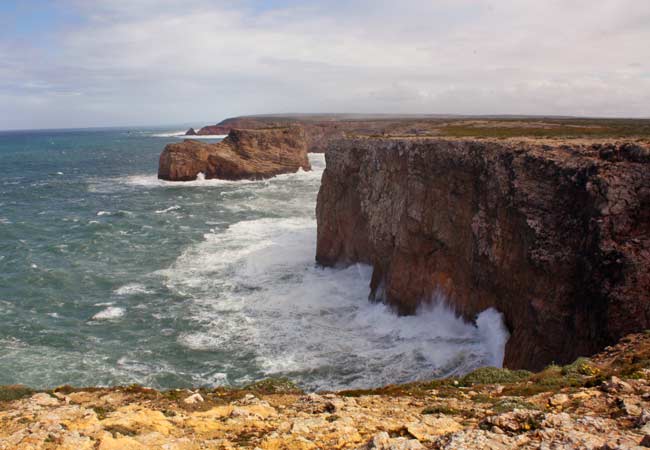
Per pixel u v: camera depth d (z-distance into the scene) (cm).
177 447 879
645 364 1189
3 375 2306
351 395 1426
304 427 984
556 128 5466
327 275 3741
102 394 1308
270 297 3306
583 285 1853
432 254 2769
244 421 1058
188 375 2348
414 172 2920
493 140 2752
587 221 1895
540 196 2138
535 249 2053
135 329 2850
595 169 1944
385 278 3122
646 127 5156
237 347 2619
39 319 2989
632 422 821
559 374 1312
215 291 3438
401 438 836
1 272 3838
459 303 2583
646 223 1789
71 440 864
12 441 886
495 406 1057
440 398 1234
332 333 2772
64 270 3872
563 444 743
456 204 2625
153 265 4038
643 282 1667
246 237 4888
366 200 3469
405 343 2589
